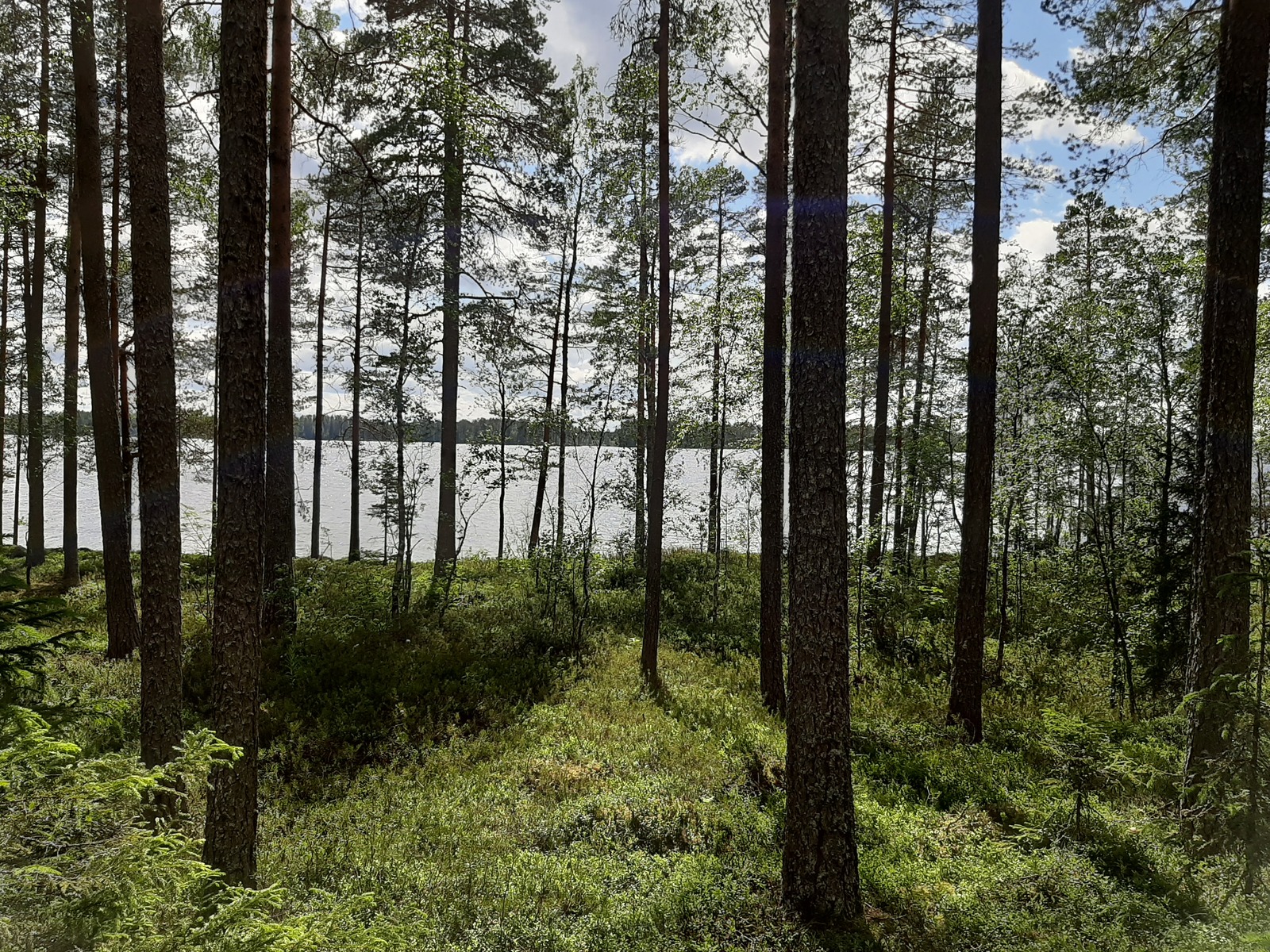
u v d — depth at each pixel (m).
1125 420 10.95
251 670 4.81
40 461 19.97
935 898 5.11
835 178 4.85
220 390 4.70
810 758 4.95
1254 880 4.54
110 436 10.59
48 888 2.34
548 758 8.00
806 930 4.69
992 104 8.53
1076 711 9.00
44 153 13.26
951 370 18.84
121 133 14.48
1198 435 9.36
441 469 19.12
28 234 19.02
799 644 5.01
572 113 17.17
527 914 4.92
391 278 19.62
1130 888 5.07
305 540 34.00
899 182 14.55
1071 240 18.91
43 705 3.33
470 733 8.95
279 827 6.39
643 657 11.05
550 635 13.05
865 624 13.19
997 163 8.57
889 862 5.66
